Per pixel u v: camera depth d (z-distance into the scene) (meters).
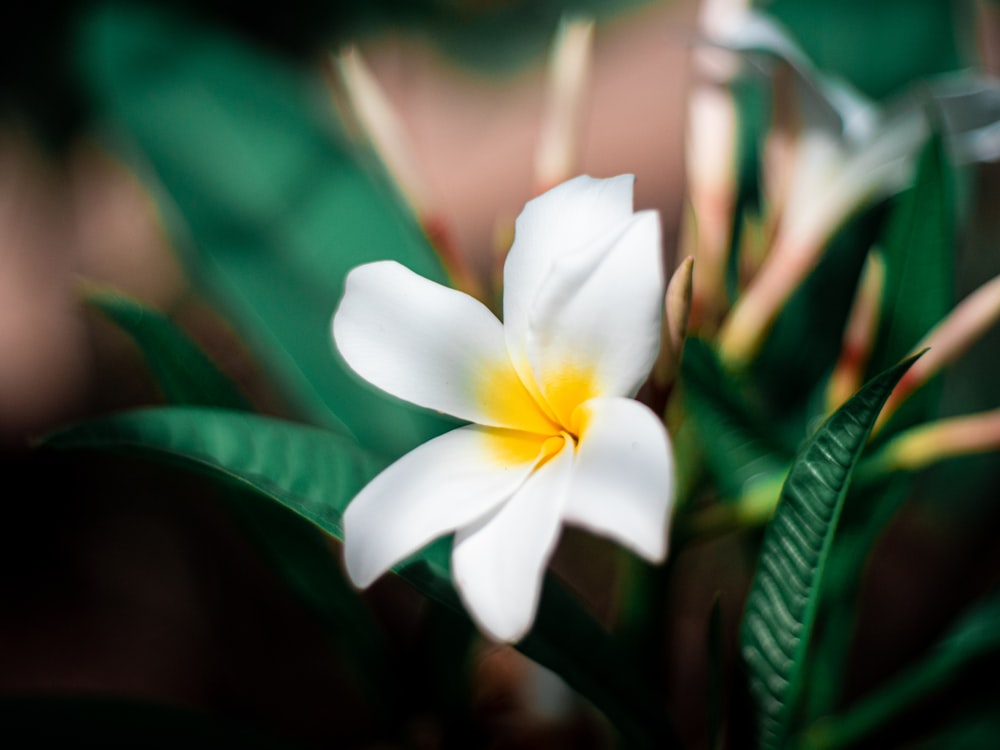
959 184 0.43
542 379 0.30
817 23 0.48
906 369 0.29
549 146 0.39
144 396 0.67
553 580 0.34
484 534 0.29
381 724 0.42
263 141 0.44
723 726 0.37
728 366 0.39
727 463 0.38
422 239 0.43
